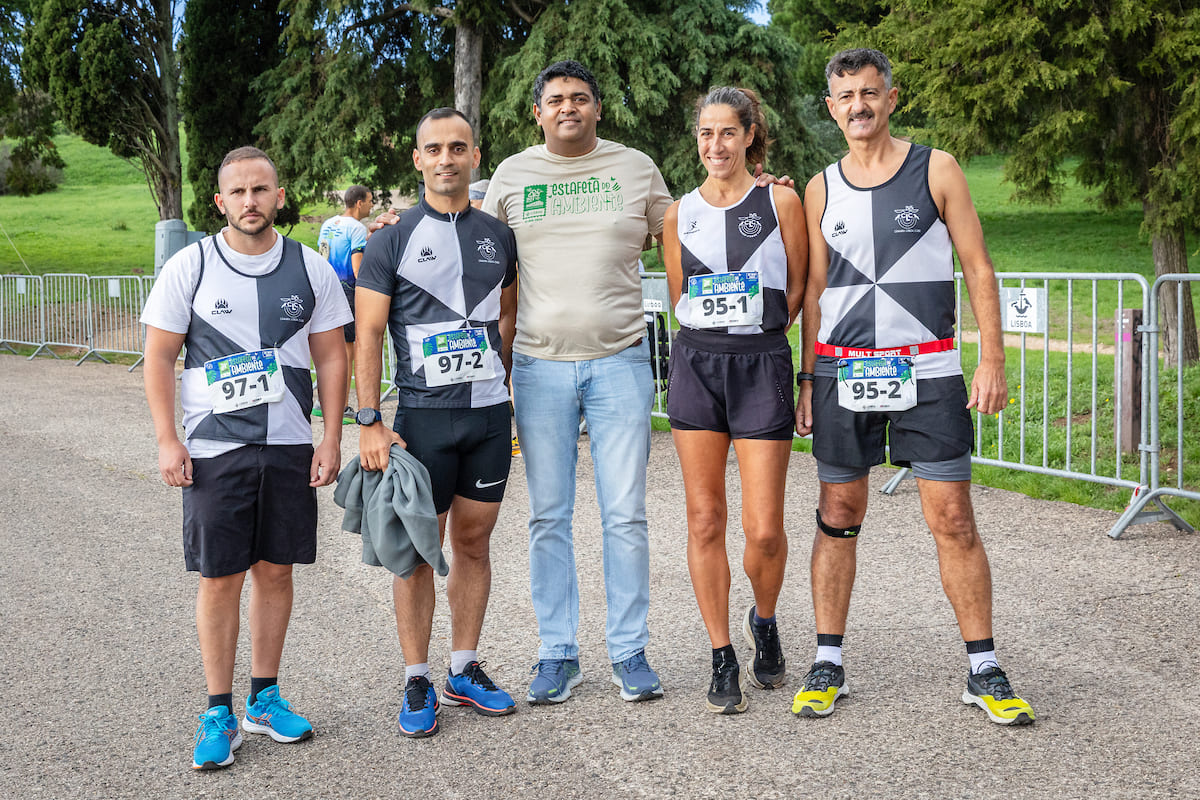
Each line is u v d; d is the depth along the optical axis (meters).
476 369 3.26
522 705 3.40
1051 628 3.93
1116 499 5.79
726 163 3.25
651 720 3.23
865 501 3.37
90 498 6.50
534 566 3.49
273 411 3.09
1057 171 10.39
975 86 9.47
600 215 3.40
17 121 23.31
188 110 20.31
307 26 17.34
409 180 20.05
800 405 3.45
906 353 3.18
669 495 6.30
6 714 3.43
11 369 13.88
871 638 3.87
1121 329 6.69
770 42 17.22
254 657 3.22
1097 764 2.83
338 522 5.88
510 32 17.80
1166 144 9.59
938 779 2.77
